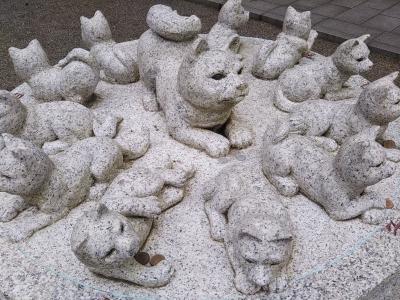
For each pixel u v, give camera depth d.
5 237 1.94
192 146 2.39
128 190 1.92
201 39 2.15
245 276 1.69
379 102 2.12
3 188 1.82
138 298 1.70
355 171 1.78
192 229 1.95
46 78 2.67
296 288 1.71
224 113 2.36
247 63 3.24
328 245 1.86
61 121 2.35
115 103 2.80
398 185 2.14
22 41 5.60
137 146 2.29
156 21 2.66
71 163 2.02
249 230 1.58
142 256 1.80
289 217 1.83
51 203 1.95
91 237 1.57
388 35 5.21
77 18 6.18
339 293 1.71
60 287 1.75
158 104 2.71
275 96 2.72
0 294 1.79
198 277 1.75
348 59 2.60
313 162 1.98
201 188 2.15
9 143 1.82
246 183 1.93
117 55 2.95
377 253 1.84
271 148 2.08
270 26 5.74
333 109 2.34
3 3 6.64
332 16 5.75
